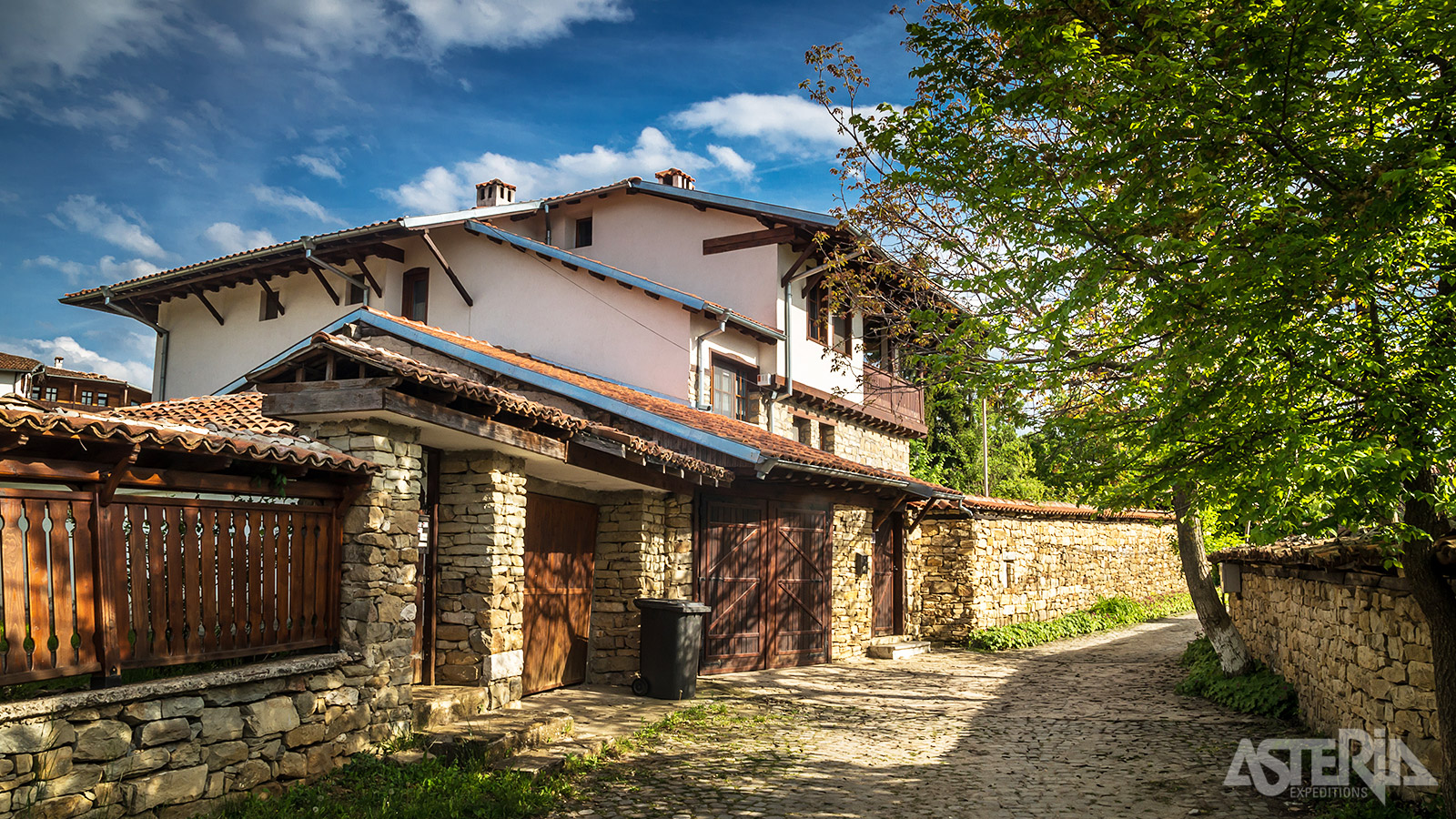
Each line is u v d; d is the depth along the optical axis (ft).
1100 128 17.98
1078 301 17.67
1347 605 25.30
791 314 57.82
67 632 16.33
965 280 21.01
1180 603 85.30
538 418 27.89
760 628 46.24
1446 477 17.53
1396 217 14.62
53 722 15.60
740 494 45.75
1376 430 16.07
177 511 18.69
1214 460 17.16
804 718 33.30
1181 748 28.25
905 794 23.16
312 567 21.93
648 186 59.98
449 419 24.82
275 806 18.72
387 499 23.52
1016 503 67.56
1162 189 17.97
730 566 45.03
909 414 74.79
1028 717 34.17
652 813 20.88
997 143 20.71
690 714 32.37
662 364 51.49
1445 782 17.29
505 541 29.40
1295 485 14.97
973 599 60.39
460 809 19.42
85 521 16.90
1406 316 16.75
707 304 49.67
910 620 60.64
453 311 57.16
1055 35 18.80
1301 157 16.33
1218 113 16.58
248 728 19.26
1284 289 15.55
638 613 38.58
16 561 15.62
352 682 22.21
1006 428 110.01
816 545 49.98
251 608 20.15
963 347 25.41
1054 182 19.31
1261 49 15.87
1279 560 30.42
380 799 19.63
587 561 39.22
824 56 37.73
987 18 19.81
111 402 90.68
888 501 56.90
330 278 59.72
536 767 23.03
